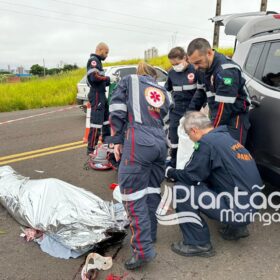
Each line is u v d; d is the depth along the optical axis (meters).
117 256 2.91
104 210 3.20
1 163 5.58
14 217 3.47
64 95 15.91
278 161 3.23
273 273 2.66
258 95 3.48
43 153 6.18
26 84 19.02
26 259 2.89
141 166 2.66
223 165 2.77
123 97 2.72
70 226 2.94
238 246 3.05
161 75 9.66
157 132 2.71
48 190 3.35
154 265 2.81
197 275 2.66
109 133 5.41
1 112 13.60
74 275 2.67
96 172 5.02
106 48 5.17
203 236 2.90
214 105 3.27
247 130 3.43
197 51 3.11
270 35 3.70
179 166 3.84
